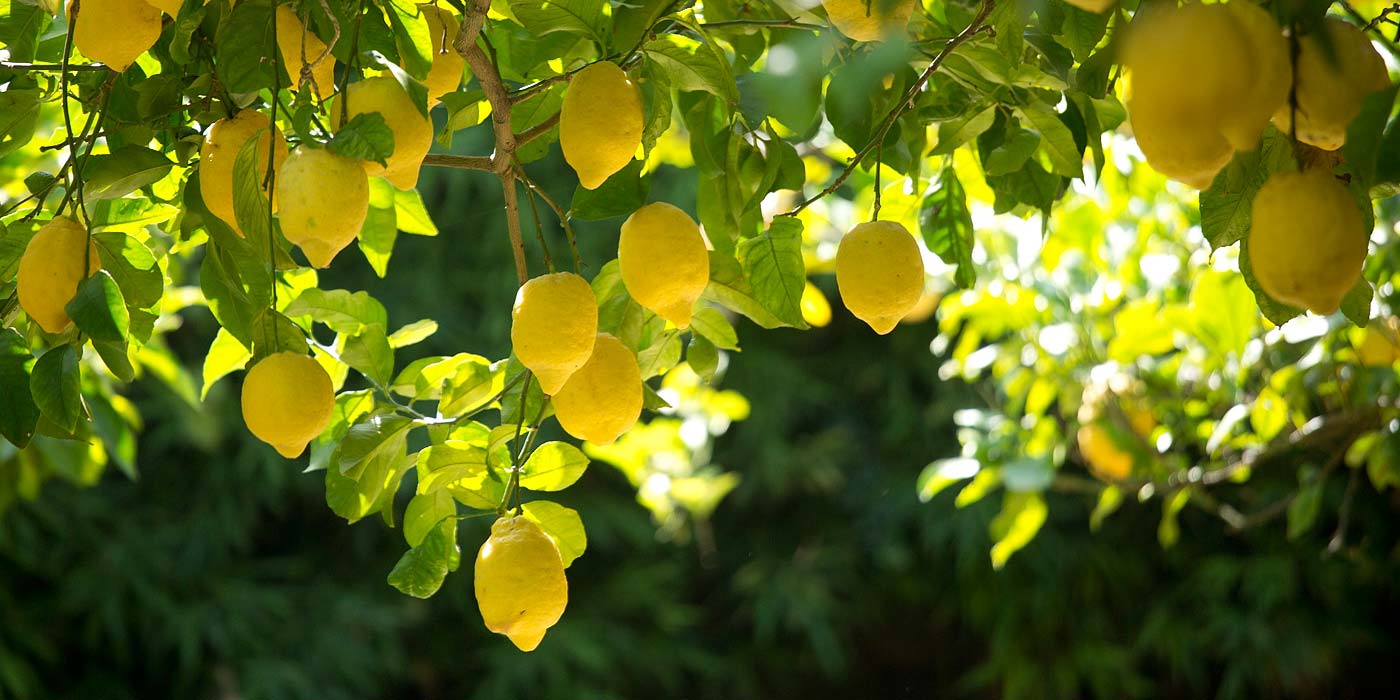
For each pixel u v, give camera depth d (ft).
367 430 7.07
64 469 10.84
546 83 6.97
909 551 34.37
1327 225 5.55
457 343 32.53
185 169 7.00
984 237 12.44
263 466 32.32
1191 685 32.42
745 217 7.45
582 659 31.81
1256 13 5.54
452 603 33.19
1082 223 11.73
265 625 30.78
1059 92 7.46
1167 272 11.03
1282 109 5.67
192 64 6.81
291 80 6.61
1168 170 5.57
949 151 7.54
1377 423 10.27
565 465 7.20
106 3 6.39
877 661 36.45
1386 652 29.96
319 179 6.05
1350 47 5.65
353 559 33.94
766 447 34.50
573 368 6.43
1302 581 29.37
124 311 6.28
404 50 6.76
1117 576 31.81
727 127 7.30
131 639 30.53
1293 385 10.32
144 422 32.45
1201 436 11.86
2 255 6.72
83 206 6.47
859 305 6.57
